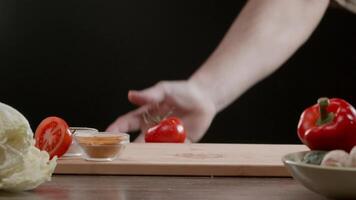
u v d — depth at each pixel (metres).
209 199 0.88
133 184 1.00
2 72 2.60
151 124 2.60
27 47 2.59
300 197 0.90
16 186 0.89
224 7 2.58
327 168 0.80
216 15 2.58
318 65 2.63
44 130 1.16
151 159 1.15
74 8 2.59
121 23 2.59
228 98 2.62
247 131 2.64
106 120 2.62
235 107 2.63
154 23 2.60
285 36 2.59
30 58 2.60
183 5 2.59
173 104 2.62
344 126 1.00
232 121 2.63
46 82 2.61
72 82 2.61
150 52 2.60
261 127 2.64
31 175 0.90
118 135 1.12
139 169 1.09
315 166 0.81
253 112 2.63
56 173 1.09
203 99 2.61
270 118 2.64
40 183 0.91
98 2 2.59
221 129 2.63
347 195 0.82
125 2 2.59
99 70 2.61
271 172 1.08
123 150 1.23
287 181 1.04
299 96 2.64
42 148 1.14
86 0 2.59
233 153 1.25
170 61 2.61
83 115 2.62
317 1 2.60
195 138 2.63
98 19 2.59
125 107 2.61
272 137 2.65
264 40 2.59
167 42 2.60
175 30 2.60
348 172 0.79
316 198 0.89
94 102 2.61
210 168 1.08
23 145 0.88
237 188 0.97
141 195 0.90
